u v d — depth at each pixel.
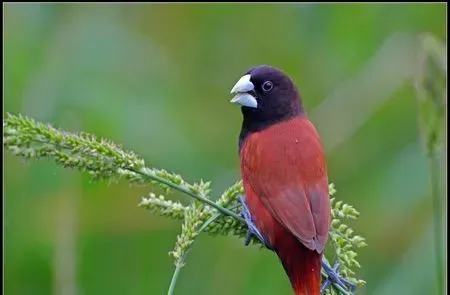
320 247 8.68
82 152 8.38
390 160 13.45
